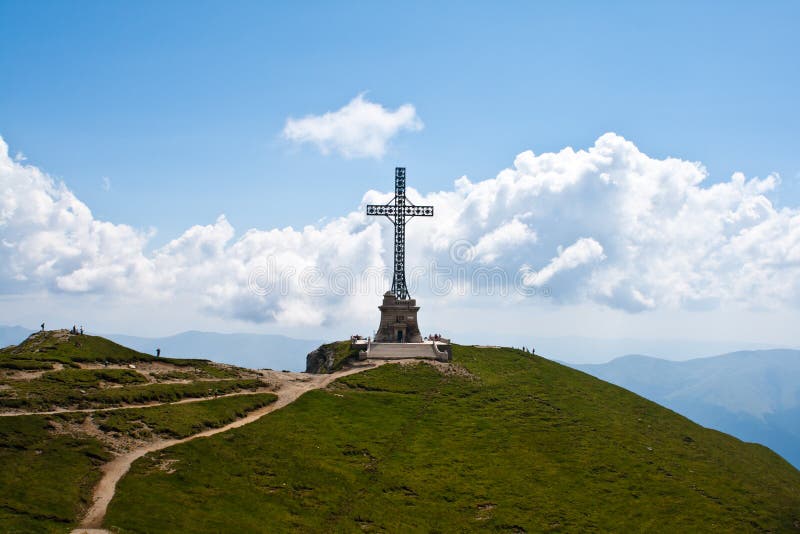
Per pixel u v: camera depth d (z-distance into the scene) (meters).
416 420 114.25
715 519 93.81
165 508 73.00
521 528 86.69
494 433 112.50
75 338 122.31
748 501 101.12
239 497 80.25
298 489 86.19
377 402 119.69
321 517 81.12
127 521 68.38
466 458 102.94
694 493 100.75
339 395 120.56
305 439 99.94
